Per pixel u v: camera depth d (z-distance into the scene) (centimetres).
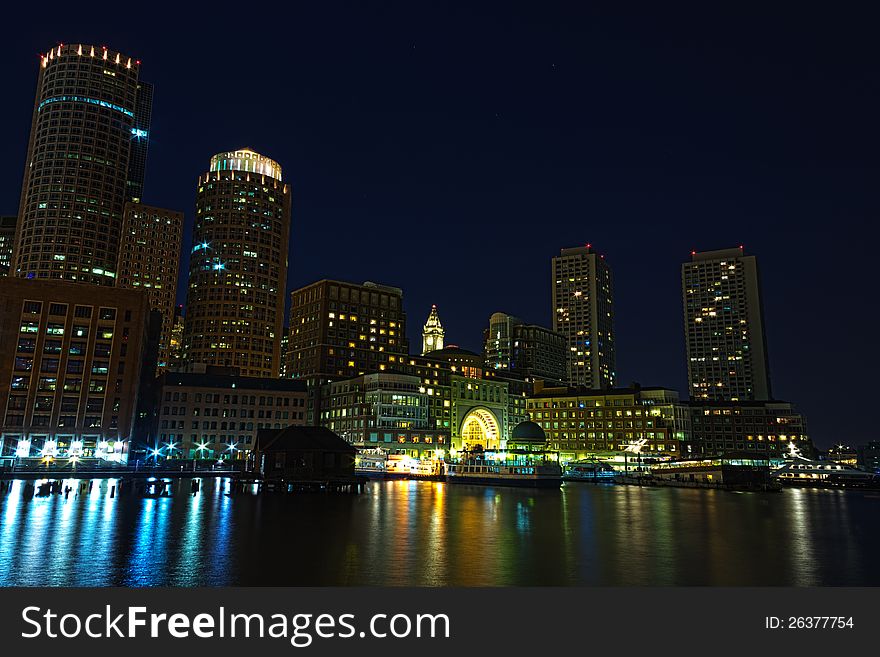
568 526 5075
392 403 19975
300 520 5106
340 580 2723
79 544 3647
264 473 9438
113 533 4131
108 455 16425
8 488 8688
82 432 16388
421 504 7250
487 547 3750
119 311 17450
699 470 14738
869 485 16138
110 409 16762
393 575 2845
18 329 16362
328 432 9981
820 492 13262
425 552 3512
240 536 4072
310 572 2891
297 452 9406
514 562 3234
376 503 7250
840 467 18038
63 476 11762
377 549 3603
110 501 6756
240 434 19625
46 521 4784
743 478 13800
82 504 6334
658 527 5125
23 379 16175
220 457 19175
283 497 7825
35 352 16425
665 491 12475
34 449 15900
